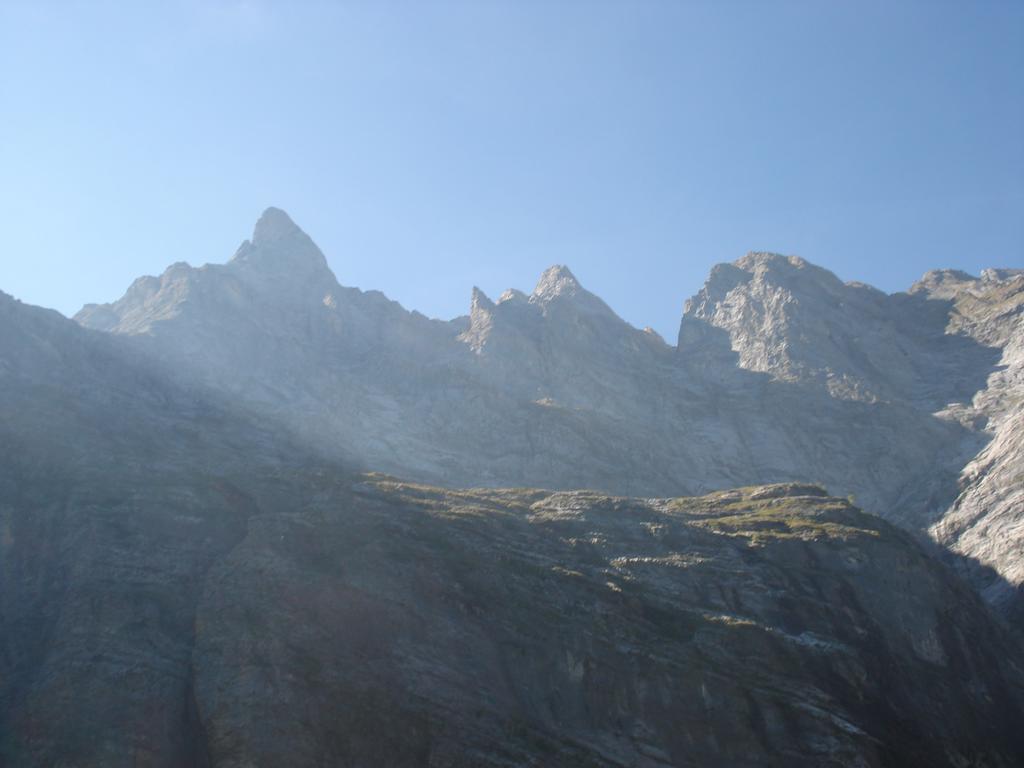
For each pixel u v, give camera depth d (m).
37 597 75.62
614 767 65.06
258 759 62.28
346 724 64.50
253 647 68.56
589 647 72.19
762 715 69.31
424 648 70.50
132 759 62.94
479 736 65.25
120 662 68.44
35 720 64.25
